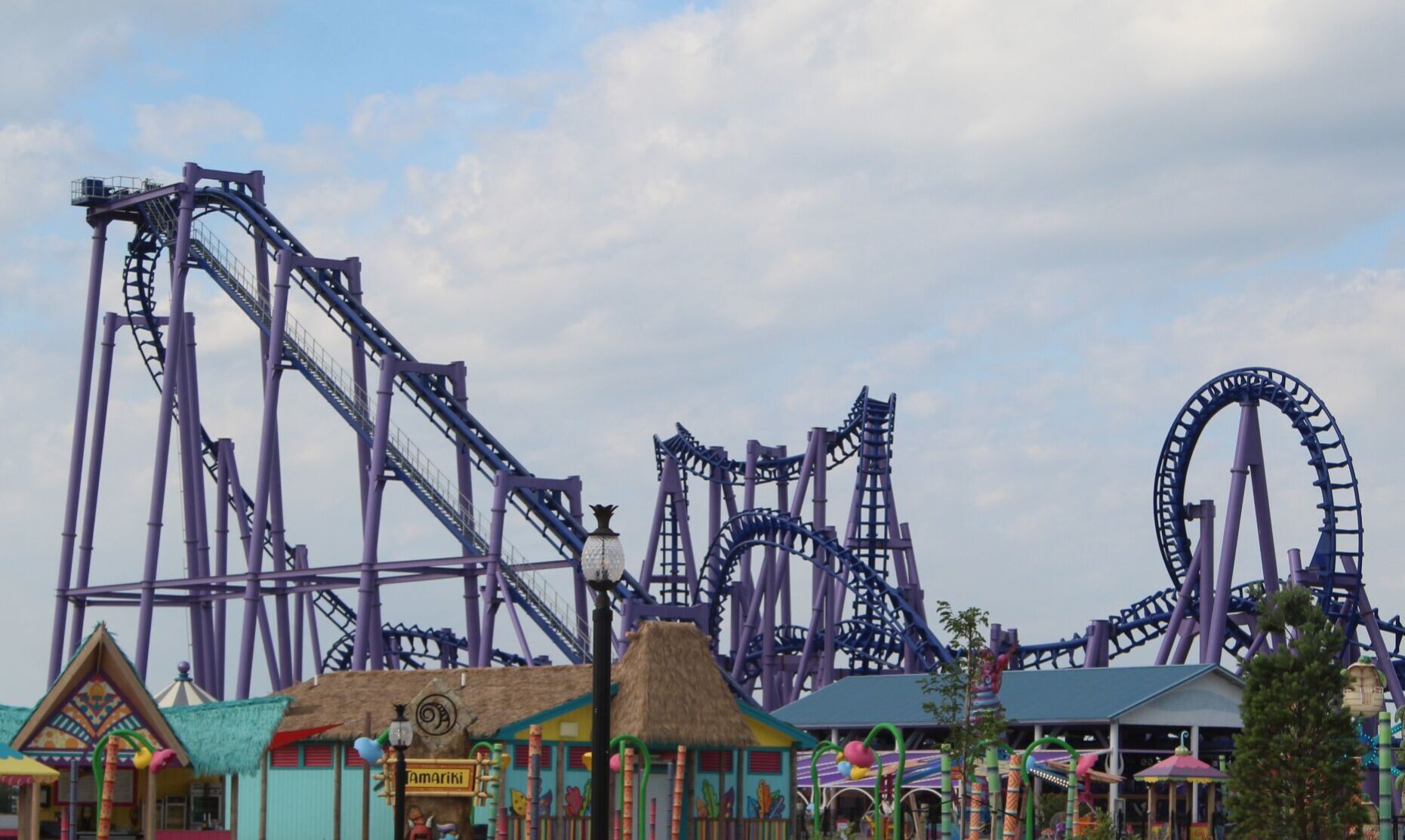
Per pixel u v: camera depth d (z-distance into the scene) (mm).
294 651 126312
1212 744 89125
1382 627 108750
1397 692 101938
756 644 136375
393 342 111438
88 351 121125
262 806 61750
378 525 105625
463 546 105125
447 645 128625
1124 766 89812
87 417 120562
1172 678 83625
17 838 54375
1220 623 103500
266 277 116000
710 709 61750
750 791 63500
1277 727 56406
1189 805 87562
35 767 51719
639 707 60500
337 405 110375
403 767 49250
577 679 61844
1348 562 101688
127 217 120938
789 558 137875
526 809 59469
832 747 59281
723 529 127062
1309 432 101125
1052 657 114812
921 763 77500
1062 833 65875
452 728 56500
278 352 109125
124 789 62812
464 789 54531
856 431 126812
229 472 125000
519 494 107438
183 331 117312
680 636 62375
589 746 61156
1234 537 103125
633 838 56594
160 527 114375
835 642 121312
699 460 138125
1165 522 112750
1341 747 55875
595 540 32125
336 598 131375
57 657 118875
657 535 136500
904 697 94875
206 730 62188
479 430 109000
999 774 56562
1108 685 85312
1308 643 56906
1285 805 55969
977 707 63094
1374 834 60000
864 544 122562
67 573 119625
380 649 107438
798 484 128500
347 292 113438
